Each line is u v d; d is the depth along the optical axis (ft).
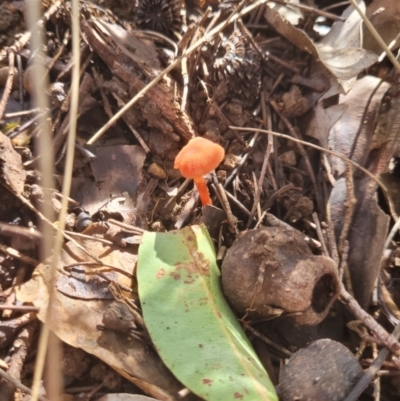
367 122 0.48
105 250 0.42
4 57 0.49
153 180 0.47
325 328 0.40
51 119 0.47
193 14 0.56
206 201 0.43
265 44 0.55
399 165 0.47
